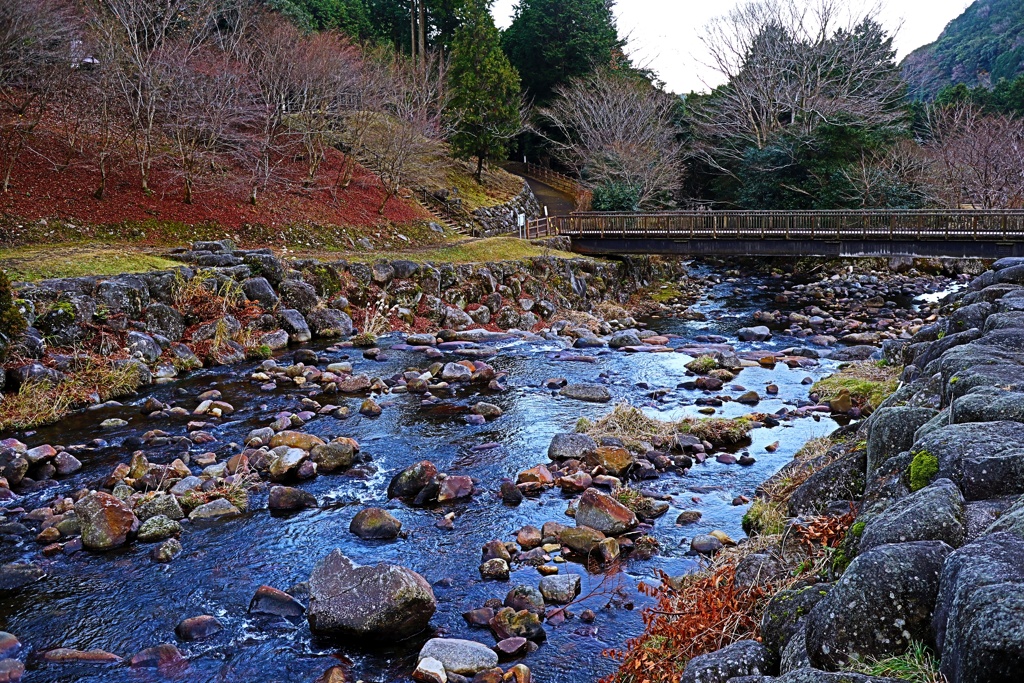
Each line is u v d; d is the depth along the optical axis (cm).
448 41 5412
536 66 5322
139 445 993
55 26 2306
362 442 1030
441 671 500
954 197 3528
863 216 2666
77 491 836
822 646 298
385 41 5138
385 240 2784
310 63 3075
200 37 2728
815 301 2730
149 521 736
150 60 2445
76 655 532
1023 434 382
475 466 934
